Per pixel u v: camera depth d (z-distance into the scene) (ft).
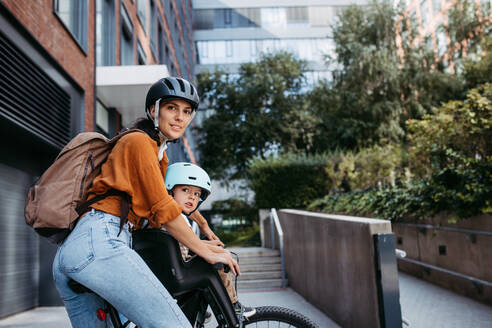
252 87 73.51
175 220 5.24
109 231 5.01
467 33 58.49
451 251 19.57
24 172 18.80
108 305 5.58
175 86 5.79
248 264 28.66
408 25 60.23
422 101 54.80
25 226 18.66
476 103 19.90
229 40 129.80
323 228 16.76
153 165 5.25
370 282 11.65
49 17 20.68
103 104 34.04
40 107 19.58
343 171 43.09
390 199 26.43
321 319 15.65
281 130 69.62
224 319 5.91
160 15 63.16
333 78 63.87
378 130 53.57
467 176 18.44
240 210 62.95
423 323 13.97
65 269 4.97
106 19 35.73
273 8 131.75
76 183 5.16
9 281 16.93
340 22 64.49
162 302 4.91
